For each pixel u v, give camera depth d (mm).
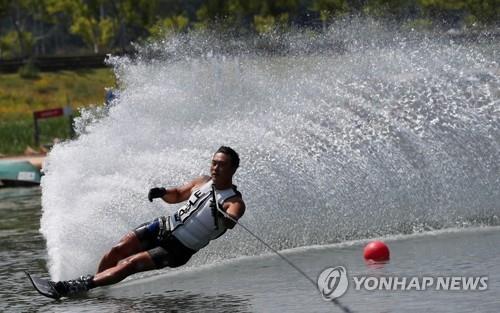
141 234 15812
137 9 144625
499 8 53812
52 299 15406
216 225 15523
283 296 14484
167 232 15562
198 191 15711
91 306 14656
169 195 16047
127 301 14883
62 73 124000
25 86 118000
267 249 19234
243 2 125688
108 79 122938
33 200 33781
